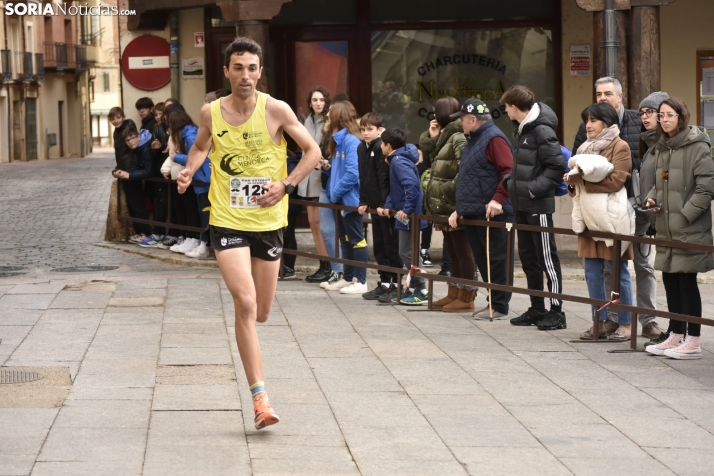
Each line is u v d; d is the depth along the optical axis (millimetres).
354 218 17422
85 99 116688
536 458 8930
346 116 17625
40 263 21859
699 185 12484
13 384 11156
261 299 10062
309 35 24156
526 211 14445
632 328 13281
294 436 9477
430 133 17047
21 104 95188
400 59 24156
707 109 23750
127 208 24625
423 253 20781
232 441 9281
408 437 9500
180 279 18688
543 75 23953
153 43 25688
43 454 8766
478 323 15109
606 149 13547
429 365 12383
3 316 15109
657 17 18891
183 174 9953
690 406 10656
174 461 8680
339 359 12641
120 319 14922
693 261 12547
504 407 10578
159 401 10547
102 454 8812
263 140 9602
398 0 24000
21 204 37844
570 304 16969
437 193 16125
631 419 10180
